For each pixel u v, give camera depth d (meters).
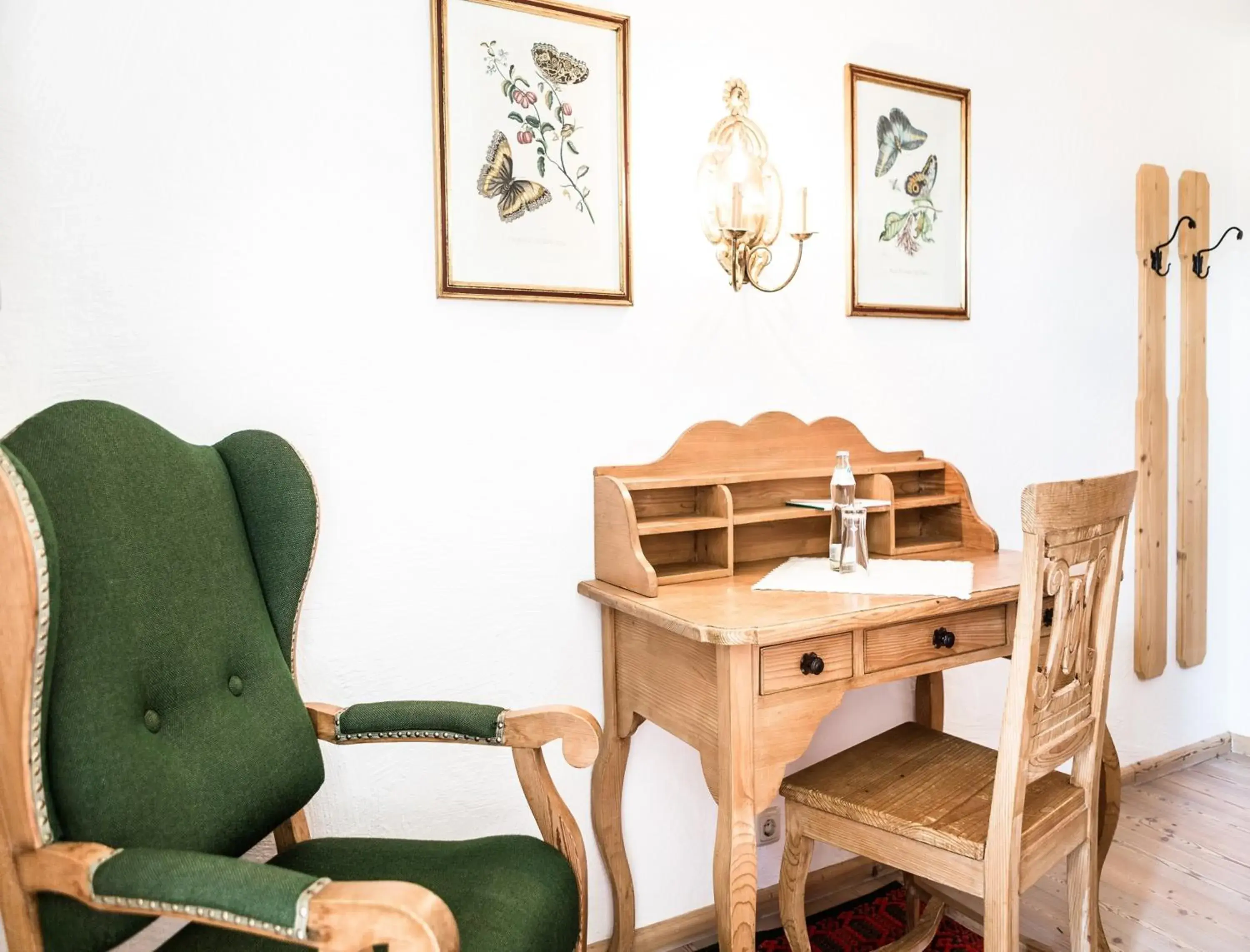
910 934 1.75
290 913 0.79
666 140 1.87
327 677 1.58
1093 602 1.49
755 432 1.99
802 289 2.07
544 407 1.76
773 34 2.00
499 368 1.71
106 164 1.37
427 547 1.66
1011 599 1.62
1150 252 2.70
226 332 1.47
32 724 0.89
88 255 1.36
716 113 1.93
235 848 1.12
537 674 1.77
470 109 1.66
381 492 1.61
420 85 1.62
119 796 0.96
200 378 1.45
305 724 1.28
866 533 1.91
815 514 1.87
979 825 1.38
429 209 1.63
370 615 1.61
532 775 1.27
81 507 1.03
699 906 1.98
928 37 2.24
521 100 1.71
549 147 1.74
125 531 1.08
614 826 1.81
